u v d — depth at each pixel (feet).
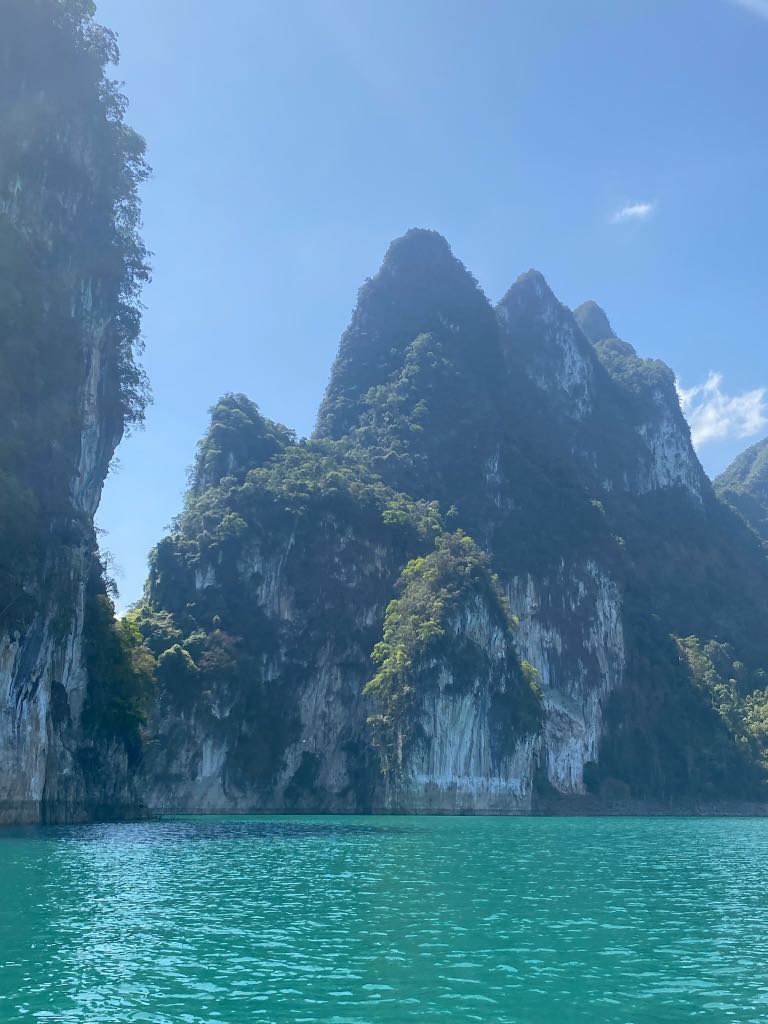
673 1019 61.21
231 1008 61.31
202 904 99.35
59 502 220.64
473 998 64.90
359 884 119.55
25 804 200.85
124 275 266.77
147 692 272.31
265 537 465.06
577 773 512.22
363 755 435.12
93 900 99.14
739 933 89.97
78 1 255.50
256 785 420.36
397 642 418.51
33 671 203.00
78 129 250.78
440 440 580.30
